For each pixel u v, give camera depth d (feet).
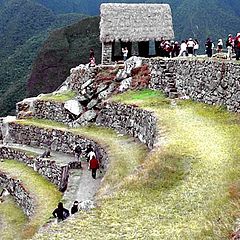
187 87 108.37
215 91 95.91
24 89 304.30
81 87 138.10
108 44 143.54
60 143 125.49
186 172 62.39
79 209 60.23
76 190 88.74
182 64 111.55
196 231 45.78
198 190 56.34
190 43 131.75
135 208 54.70
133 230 48.93
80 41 286.46
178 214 51.37
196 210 51.37
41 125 135.54
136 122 106.73
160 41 144.97
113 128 118.73
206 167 62.80
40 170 116.26
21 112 149.28
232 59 99.40
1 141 142.82
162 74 117.70
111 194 60.54
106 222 51.72
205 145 72.54
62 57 281.33
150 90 121.80
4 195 115.75
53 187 106.93
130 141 106.22
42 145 132.05
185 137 77.77
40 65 285.23
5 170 121.39
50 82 278.46
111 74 134.31
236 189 51.83
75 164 106.73
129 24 144.36
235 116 86.74
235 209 46.75
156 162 66.28
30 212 97.66
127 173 79.36
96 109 129.39
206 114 93.97
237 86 87.45
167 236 46.19
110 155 95.25
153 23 145.79
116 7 146.20
